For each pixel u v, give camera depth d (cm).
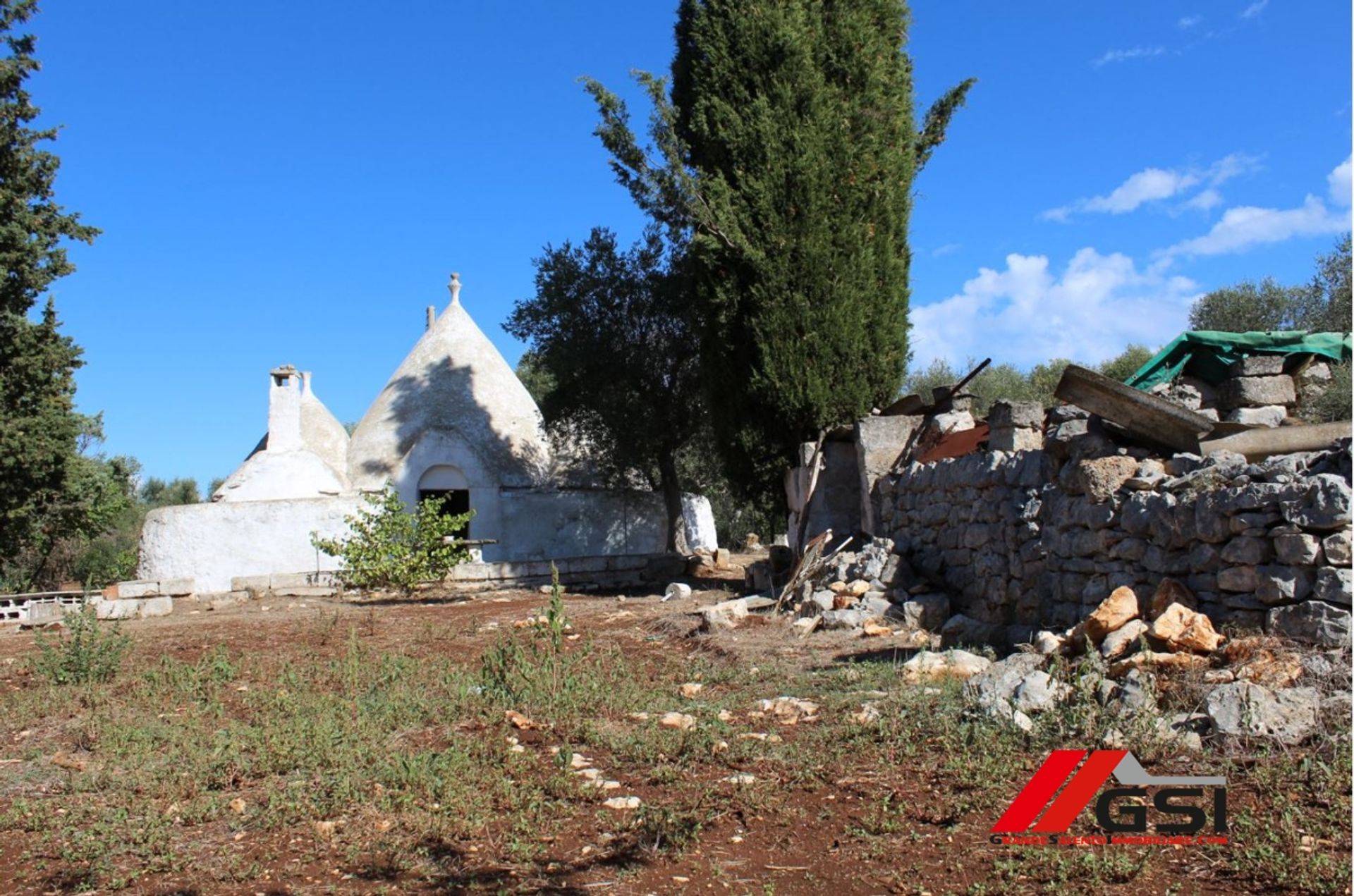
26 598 2045
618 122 1752
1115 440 932
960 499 1170
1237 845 448
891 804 542
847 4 1766
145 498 4956
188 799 626
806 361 1672
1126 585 811
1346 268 1995
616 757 673
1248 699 557
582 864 495
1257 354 1209
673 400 2409
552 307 2380
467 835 544
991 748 593
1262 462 776
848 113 1730
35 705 903
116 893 489
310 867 511
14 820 594
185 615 1848
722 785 593
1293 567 647
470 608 1734
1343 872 411
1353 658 584
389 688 902
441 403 2853
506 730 755
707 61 1788
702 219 1698
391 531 1905
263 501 2336
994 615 1046
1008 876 445
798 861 484
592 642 1148
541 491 2680
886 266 1728
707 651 1071
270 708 837
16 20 2152
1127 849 461
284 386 2553
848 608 1157
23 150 2172
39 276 2188
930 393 2689
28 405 2241
